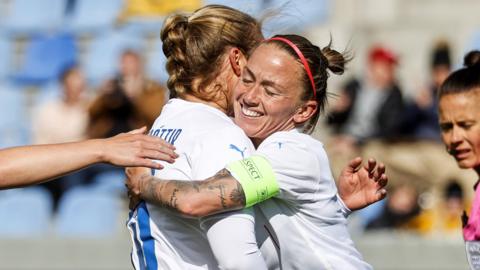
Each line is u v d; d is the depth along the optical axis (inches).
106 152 242.4
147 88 706.8
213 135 245.0
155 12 887.1
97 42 873.5
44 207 745.0
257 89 252.2
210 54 256.1
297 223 249.0
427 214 669.3
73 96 762.2
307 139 250.7
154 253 249.1
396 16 885.8
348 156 681.6
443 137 298.7
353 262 254.8
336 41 831.7
